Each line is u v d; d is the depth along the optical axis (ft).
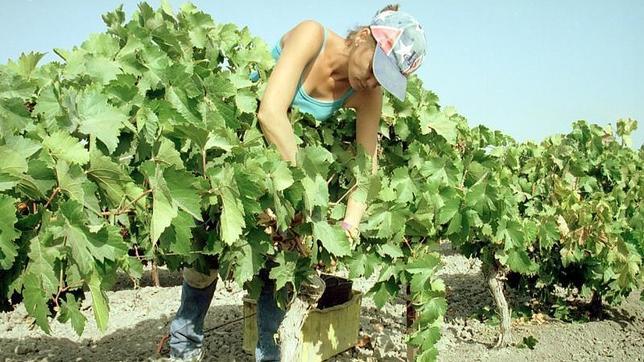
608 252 19.84
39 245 5.13
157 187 6.04
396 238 10.34
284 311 10.52
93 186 5.67
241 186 6.71
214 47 10.05
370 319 20.94
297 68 8.26
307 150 7.95
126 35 8.50
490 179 12.50
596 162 23.18
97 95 6.39
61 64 7.72
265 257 8.57
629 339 19.42
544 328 20.92
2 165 4.99
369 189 9.18
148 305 21.72
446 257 35.78
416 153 11.80
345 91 9.30
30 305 5.02
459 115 16.38
